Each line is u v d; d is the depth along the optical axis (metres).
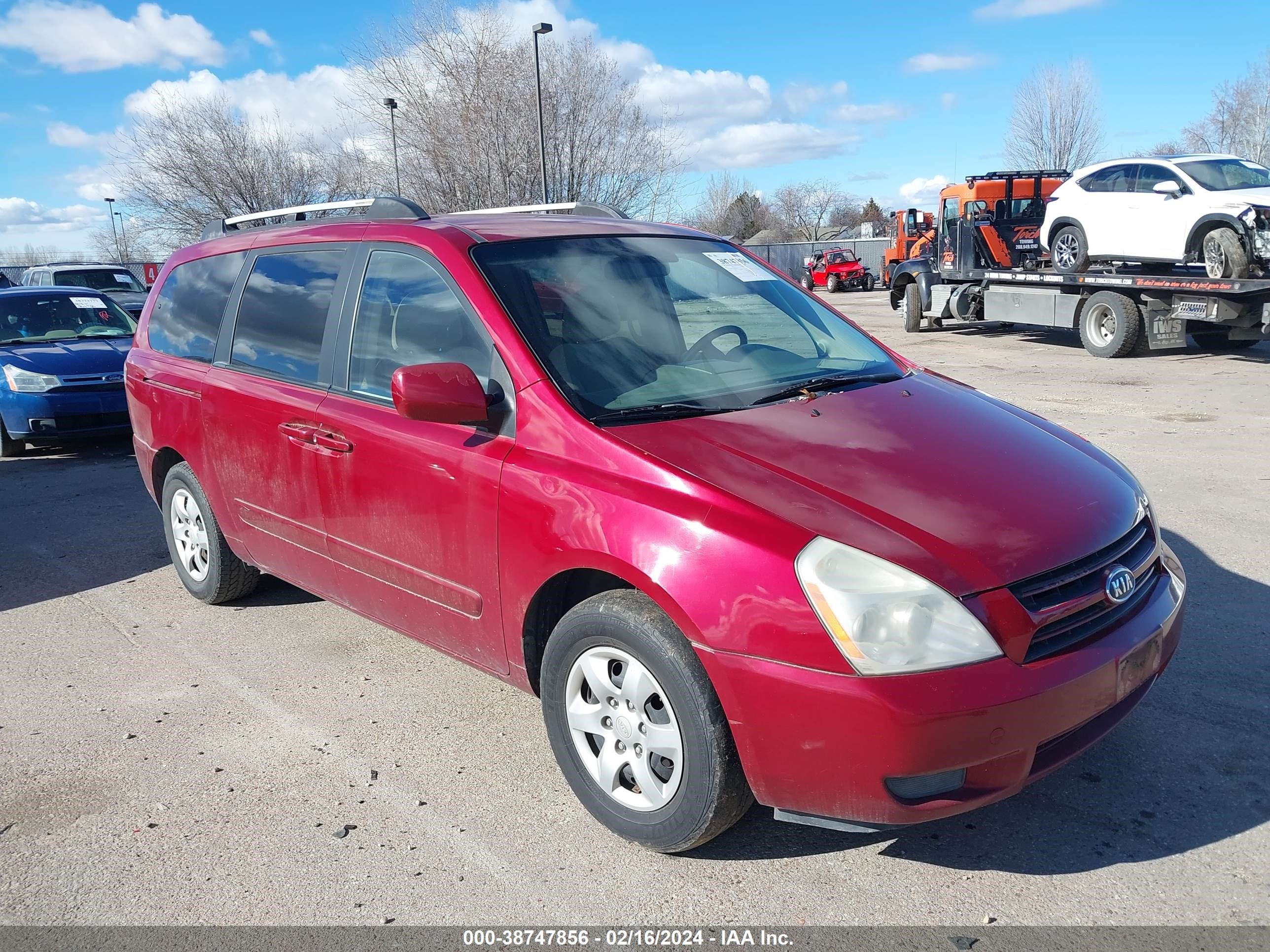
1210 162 12.66
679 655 2.67
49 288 11.04
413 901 2.76
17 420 9.24
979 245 17.58
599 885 2.79
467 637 3.43
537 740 3.65
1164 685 3.79
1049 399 10.23
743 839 2.99
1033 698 2.45
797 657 2.48
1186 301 12.65
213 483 4.66
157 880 2.88
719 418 3.10
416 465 3.43
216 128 34.41
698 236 4.28
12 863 2.99
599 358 3.30
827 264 37.25
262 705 3.99
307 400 3.97
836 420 3.14
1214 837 2.88
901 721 2.39
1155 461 7.26
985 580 2.49
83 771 3.51
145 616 5.06
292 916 2.71
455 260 3.52
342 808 3.23
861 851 2.90
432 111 29.44
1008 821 3.00
